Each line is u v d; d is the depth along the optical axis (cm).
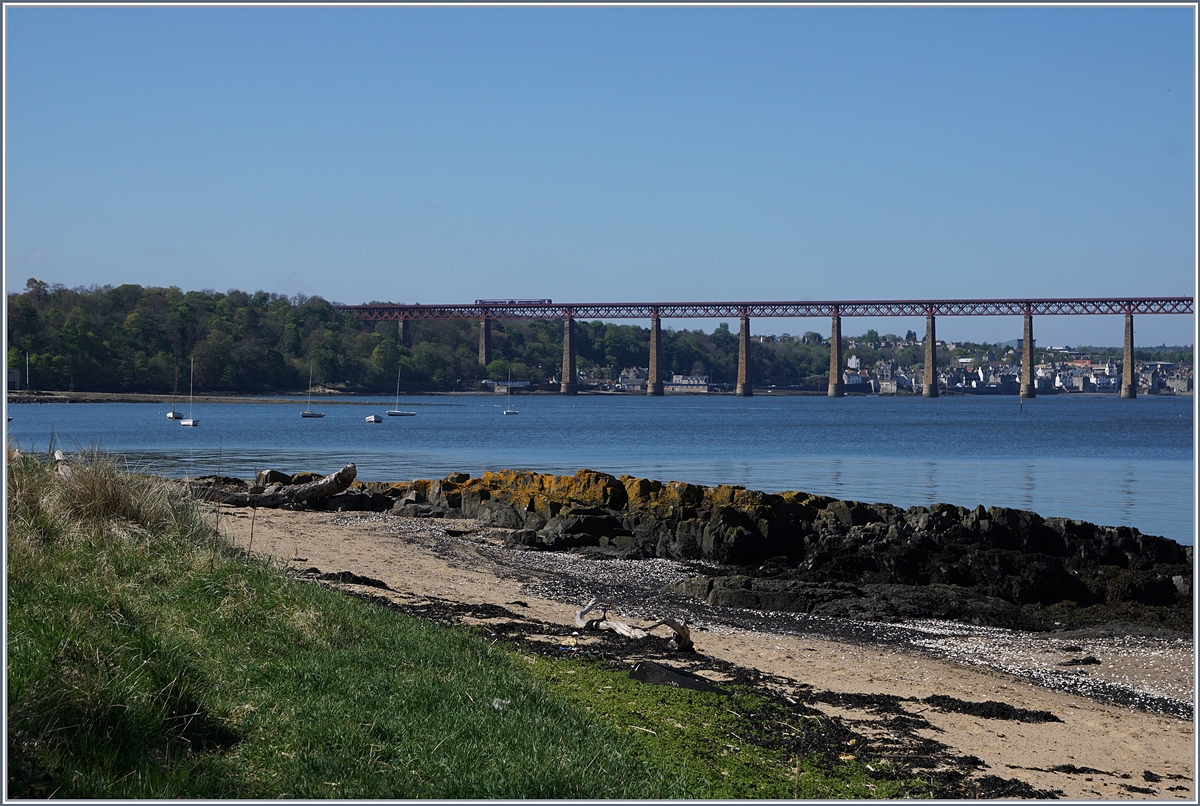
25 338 14838
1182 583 2203
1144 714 1302
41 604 888
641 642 1338
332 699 854
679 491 2764
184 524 1477
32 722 688
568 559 2370
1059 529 2562
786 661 1380
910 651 1606
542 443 8250
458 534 2564
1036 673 1515
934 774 923
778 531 2561
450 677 953
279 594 1118
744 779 844
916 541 2469
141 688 769
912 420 13638
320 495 2783
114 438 8069
